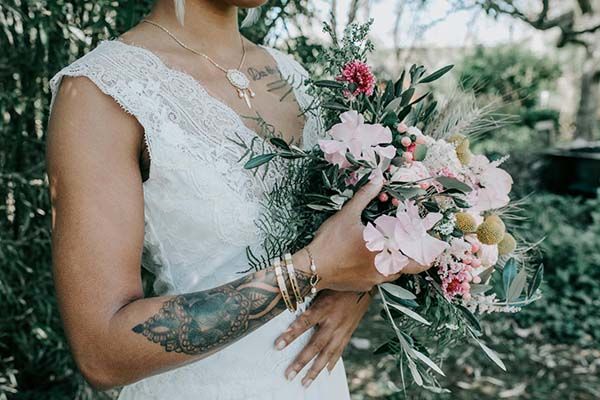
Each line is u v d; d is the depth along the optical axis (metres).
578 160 5.87
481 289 1.05
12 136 2.30
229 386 1.03
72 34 2.06
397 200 0.97
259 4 1.10
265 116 1.14
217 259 1.02
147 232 1.00
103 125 0.90
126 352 0.83
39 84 2.28
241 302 0.89
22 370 2.66
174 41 1.08
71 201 0.86
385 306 1.00
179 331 0.85
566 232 4.47
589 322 3.97
